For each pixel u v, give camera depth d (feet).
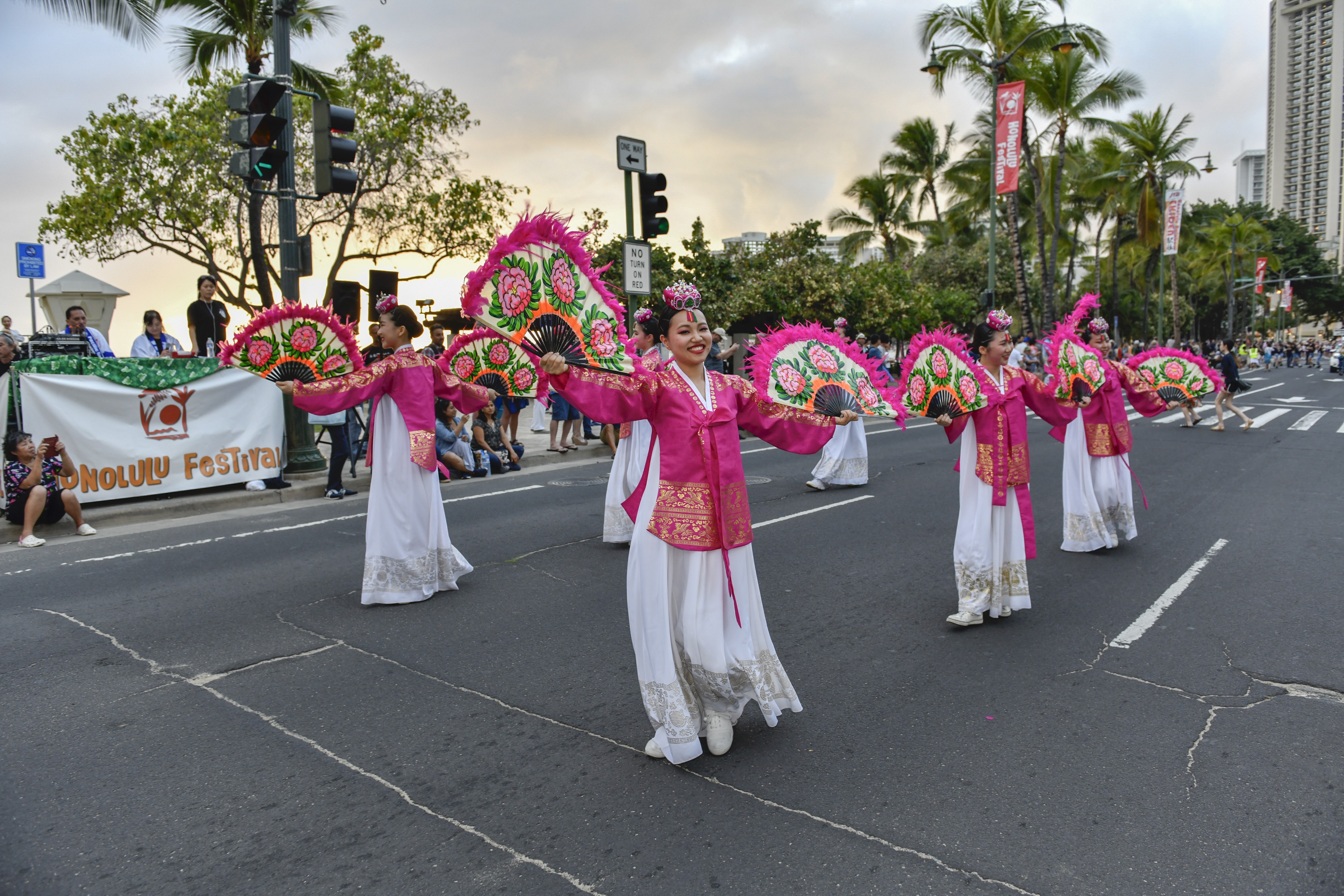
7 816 10.16
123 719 12.75
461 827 9.87
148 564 21.91
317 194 30.60
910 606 18.11
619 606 18.16
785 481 34.35
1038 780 10.81
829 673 14.48
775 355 12.28
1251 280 200.44
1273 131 438.81
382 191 63.26
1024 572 16.79
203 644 15.93
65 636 16.43
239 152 29.17
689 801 10.39
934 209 127.54
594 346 11.21
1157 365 23.00
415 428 18.08
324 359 17.29
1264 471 36.06
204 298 33.86
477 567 21.49
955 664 14.82
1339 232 407.23
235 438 30.99
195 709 13.10
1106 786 10.62
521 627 16.85
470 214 63.72
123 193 55.21
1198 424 56.03
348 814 10.16
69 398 27.53
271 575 20.72
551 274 10.88
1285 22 424.46
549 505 29.68
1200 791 10.49
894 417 12.82
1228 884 8.67
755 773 11.06
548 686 13.94
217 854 9.39
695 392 11.19
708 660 11.03
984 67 84.84
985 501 16.35
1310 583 19.36
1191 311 213.66
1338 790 10.49
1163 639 15.88
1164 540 23.76
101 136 55.72
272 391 31.99
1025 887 8.64
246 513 28.84
